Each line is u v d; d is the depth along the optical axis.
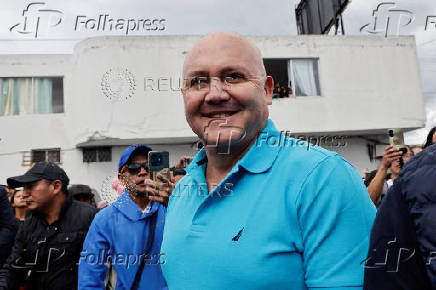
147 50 10.19
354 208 0.98
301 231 1.02
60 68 10.99
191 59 1.22
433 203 0.81
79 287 2.23
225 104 1.16
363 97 11.21
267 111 1.28
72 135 10.71
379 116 11.19
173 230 1.25
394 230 0.90
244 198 1.08
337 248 0.96
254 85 1.17
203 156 1.41
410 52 11.55
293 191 1.03
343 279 0.94
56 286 2.60
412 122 11.21
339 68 11.27
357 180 1.05
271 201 1.04
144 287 2.21
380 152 11.54
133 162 2.40
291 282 0.98
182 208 1.29
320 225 0.98
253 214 1.04
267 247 0.99
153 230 2.27
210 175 1.36
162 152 2.18
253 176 1.10
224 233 1.07
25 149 10.66
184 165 2.60
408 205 0.88
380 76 11.34
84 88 10.07
